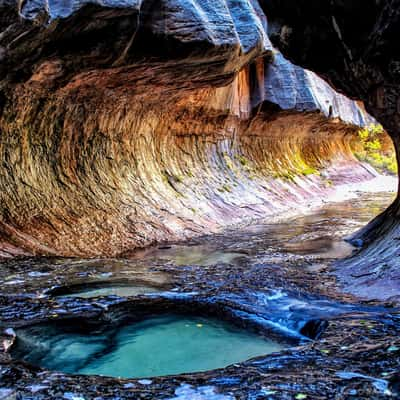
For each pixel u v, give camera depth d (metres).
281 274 8.85
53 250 10.83
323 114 27.97
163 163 18.17
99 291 7.53
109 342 5.56
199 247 12.78
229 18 12.54
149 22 11.28
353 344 4.66
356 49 9.09
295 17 10.16
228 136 23.23
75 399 3.64
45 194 12.17
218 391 3.69
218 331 5.89
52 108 12.31
